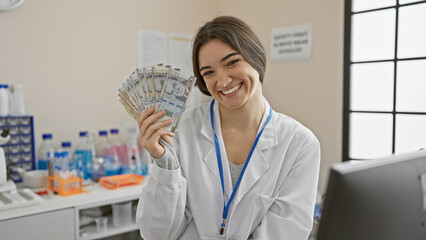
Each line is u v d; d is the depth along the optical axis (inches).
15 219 66.7
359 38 95.3
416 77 85.0
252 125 49.0
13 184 77.9
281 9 108.7
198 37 44.2
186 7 119.6
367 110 94.0
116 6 104.3
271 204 46.2
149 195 44.4
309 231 43.6
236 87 43.3
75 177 82.0
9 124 83.9
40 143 93.0
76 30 97.7
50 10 93.2
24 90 90.2
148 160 98.7
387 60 89.6
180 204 44.9
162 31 114.2
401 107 88.0
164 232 45.4
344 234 23.1
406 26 86.0
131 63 108.3
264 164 47.2
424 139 84.5
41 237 69.9
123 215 84.7
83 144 93.1
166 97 42.0
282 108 110.6
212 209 46.3
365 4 93.3
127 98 43.9
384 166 24.5
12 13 87.7
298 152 47.4
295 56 106.0
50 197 77.9
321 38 99.9
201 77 47.5
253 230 47.3
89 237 78.1
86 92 100.4
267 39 113.0
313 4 101.0
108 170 94.5
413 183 25.9
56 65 95.0
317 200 85.6
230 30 42.1
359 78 95.6
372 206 23.6
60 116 96.3
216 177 47.4
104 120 104.3
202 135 50.2
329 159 99.8
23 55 89.8
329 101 99.0
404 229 25.7
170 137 43.0
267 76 114.1
